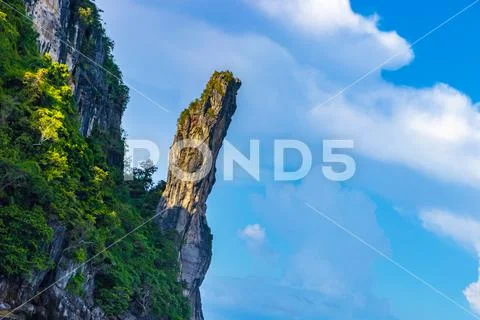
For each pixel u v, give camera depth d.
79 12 152.12
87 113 162.50
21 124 90.75
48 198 86.94
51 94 99.62
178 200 190.12
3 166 80.12
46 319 89.00
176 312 151.25
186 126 196.38
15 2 112.62
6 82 94.19
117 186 172.12
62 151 95.44
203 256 191.75
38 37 127.69
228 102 199.38
